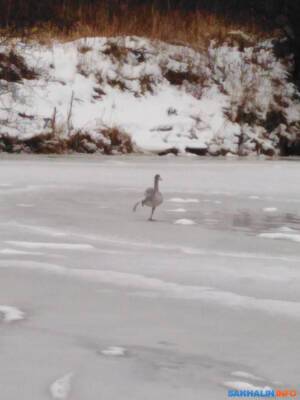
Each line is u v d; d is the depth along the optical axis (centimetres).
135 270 878
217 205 1570
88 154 3053
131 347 598
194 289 787
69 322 661
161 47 3669
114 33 3638
